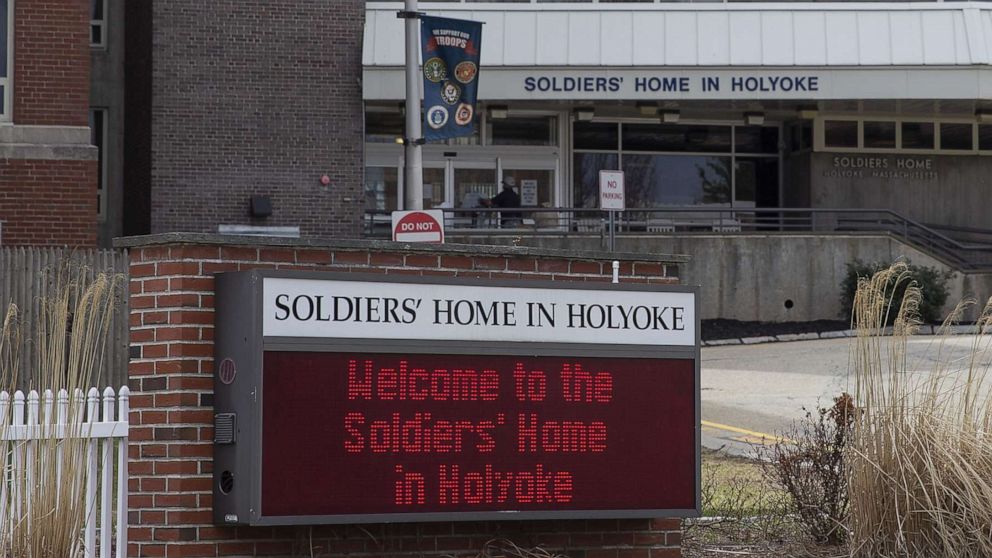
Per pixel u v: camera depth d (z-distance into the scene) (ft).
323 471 24.45
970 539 29.07
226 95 88.43
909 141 110.83
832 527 32.83
